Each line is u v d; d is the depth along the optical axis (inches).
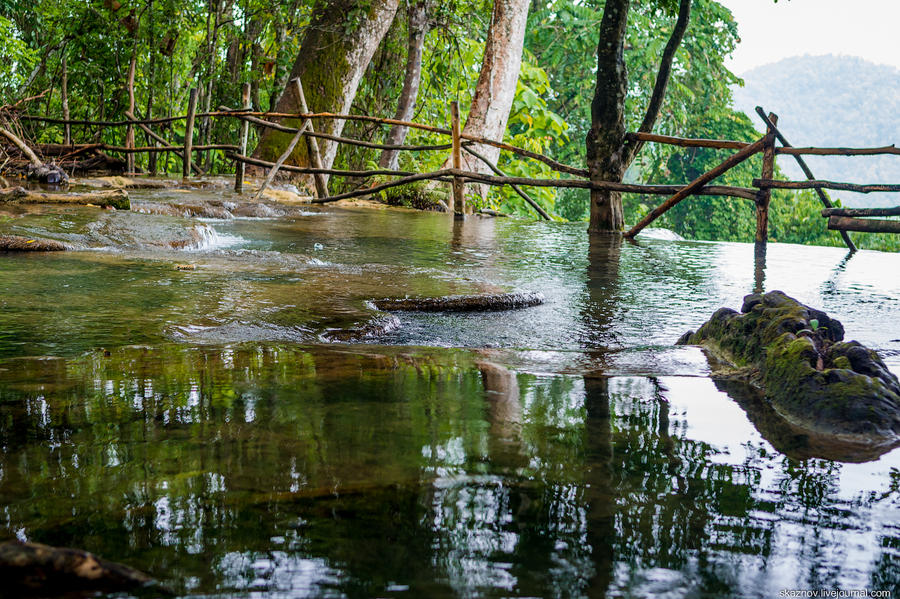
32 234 215.6
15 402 79.5
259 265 201.3
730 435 78.4
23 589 42.7
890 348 130.6
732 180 1229.1
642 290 195.5
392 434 72.6
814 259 285.1
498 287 183.9
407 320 147.9
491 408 83.8
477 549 49.9
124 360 100.0
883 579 48.1
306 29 573.3
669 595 45.3
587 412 84.6
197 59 659.4
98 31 564.7
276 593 43.7
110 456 64.7
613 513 56.8
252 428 72.8
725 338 120.1
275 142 555.8
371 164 599.8
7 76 628.7
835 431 81.1
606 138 364.2
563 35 1151.6
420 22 622.5
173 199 359.9
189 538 50.1
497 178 387.9
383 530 52.1
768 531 54.9
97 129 661.9
